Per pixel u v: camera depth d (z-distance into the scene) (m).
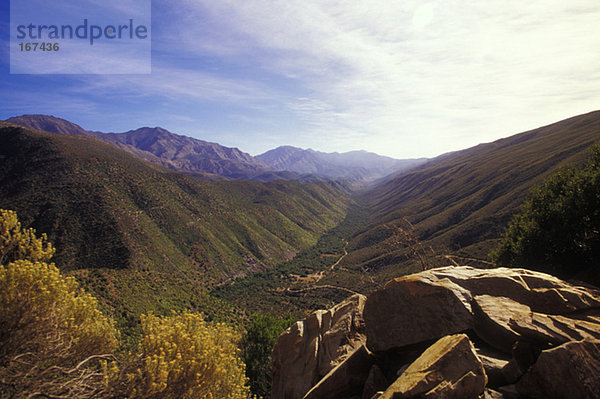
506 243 21.62
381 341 8.93
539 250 17.83
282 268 164.88
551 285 8.62
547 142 180.00
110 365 8.48
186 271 120.12
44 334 8.28
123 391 7.73
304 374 12.26
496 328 7.25
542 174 107.00
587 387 5.25
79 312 9.68
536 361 5.94
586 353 5.62
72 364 9.21
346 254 184.12
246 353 24.88
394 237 21.41
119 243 101.62
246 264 157.38
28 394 6.92
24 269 8.09
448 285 8.64
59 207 112.62
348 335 12.72
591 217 16.06
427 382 5.70
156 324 9.91
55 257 91.75
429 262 19.64
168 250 123.12
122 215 118.69
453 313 8.12
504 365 6.57
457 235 97.44
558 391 5.45
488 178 162.88
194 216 163.00
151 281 85.00
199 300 87.94
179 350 9.09
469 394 5.51
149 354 8.77
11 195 121.56
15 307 7.76
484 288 8.70
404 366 7.69
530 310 7.56
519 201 97.38
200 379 8.95
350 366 9.22
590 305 7.63
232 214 197.75
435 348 6.68
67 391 7.39
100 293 60.22
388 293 9.28
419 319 8.53
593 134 134.50
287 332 14.39
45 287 8.17
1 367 7.18
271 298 112.62
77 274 65.75
